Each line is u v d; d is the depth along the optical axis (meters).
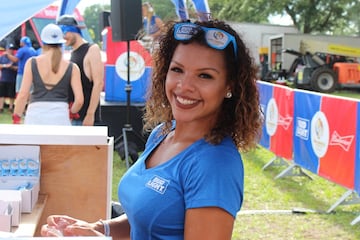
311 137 5.43
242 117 1.52
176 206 1.41
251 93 1.54
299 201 5.23
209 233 1.33
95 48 4.97
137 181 1.52
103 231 1.83
